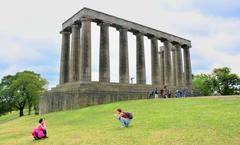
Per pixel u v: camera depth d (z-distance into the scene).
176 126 16.98
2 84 79.44
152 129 16.83
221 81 94.69
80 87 40.91
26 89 74.81
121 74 52.78
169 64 63.78
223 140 12.38
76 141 15.39
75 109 38.50
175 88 59.72
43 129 18.50
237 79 93.44
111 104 36.53
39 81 80.31
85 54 46.72
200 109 23.39
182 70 68.00
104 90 43.59
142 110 27.75
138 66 57.12
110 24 52.69
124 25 54.94
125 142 13.63
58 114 36.19
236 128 14.67
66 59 55.81
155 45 61.31
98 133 17.61
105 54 50.41
